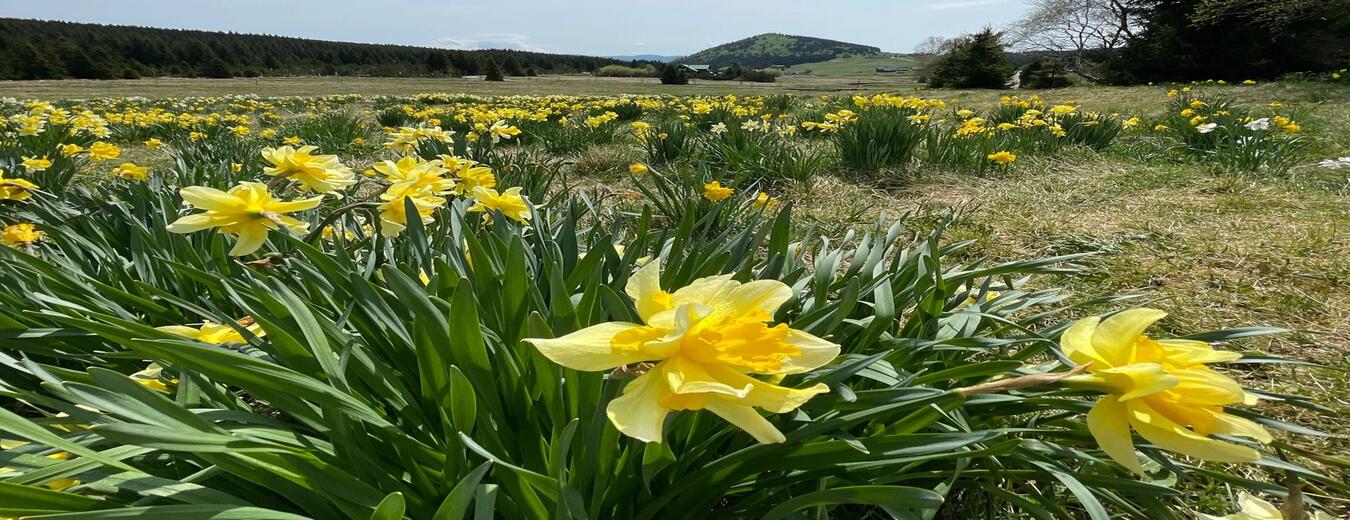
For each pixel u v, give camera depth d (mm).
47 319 1686
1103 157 6609
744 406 790
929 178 5629
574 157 7363
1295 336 2609
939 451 1106
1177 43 25688
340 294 1678
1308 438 1891
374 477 1148
